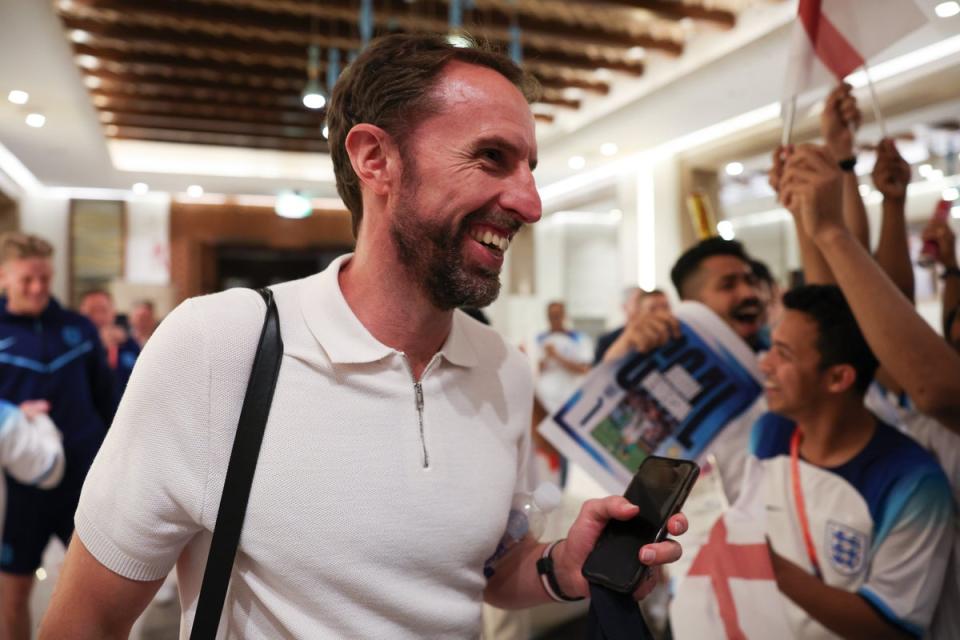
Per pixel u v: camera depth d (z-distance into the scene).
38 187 8.48
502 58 0.94
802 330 1.45
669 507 0.92
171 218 9.03
